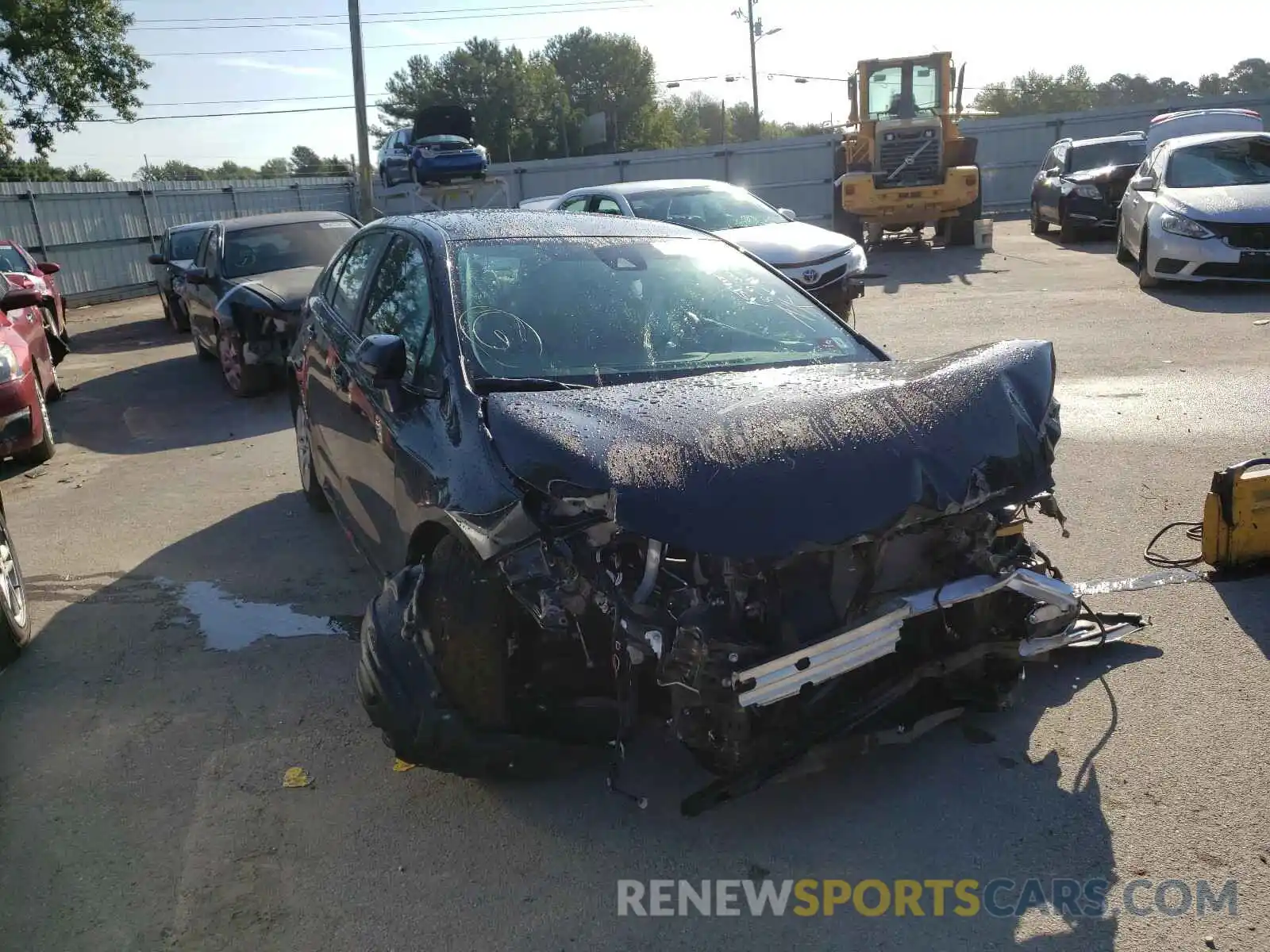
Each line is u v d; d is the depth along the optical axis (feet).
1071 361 28.50
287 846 10.01
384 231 15.79
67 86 91.56
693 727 9.16
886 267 55.06
